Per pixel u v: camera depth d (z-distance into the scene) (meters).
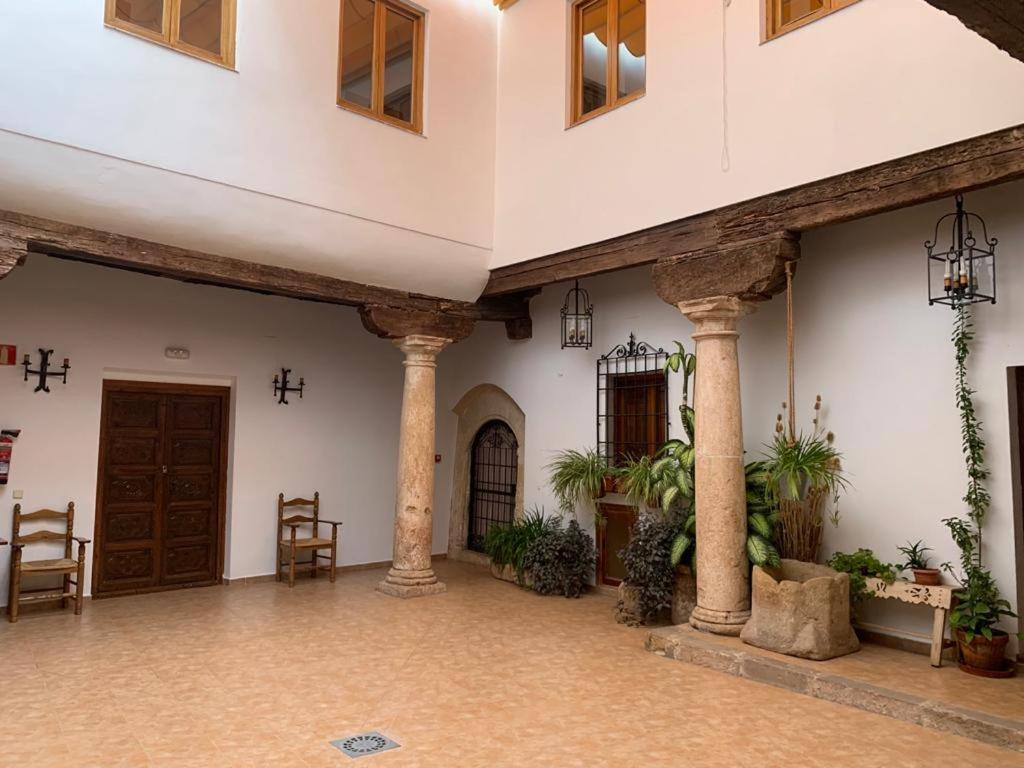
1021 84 4.36
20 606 7.16
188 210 6.12
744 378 6.84
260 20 6.46
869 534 5.88
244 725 4.30
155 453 8.23
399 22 7.63
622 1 7.04
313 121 6.77
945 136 4.66
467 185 7.92
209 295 8.48
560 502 8.71
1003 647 4.93
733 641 5.65
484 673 5.32
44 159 5.33
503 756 3.89
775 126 5.58
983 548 5.28
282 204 6.55
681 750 3.98
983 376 5.33
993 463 5.26
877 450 5.88
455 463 10.56
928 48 4.77
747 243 5.73
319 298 7.52
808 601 5.32
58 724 4.29
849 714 4.52
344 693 4.87
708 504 5.93
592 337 8.48
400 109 7.58
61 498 7.39
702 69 6.13
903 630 5.62
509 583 8.71
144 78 5.77
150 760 3.80
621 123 6.80
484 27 8.20
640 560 6.71
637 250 6.63
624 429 8.15
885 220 5.92
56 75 5.34
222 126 6.20
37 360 7.31
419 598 7.86
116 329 7.81
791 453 5.80
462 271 8.00
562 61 7.50
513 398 9.52
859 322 6.04
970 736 4.14
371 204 7.14
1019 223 5.21
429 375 8.29
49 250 5.78
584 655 5.79
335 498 9.38
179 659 5.60
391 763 3.79
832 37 5.28
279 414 8.96
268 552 8.78
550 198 7.48
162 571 8.23
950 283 5.21
